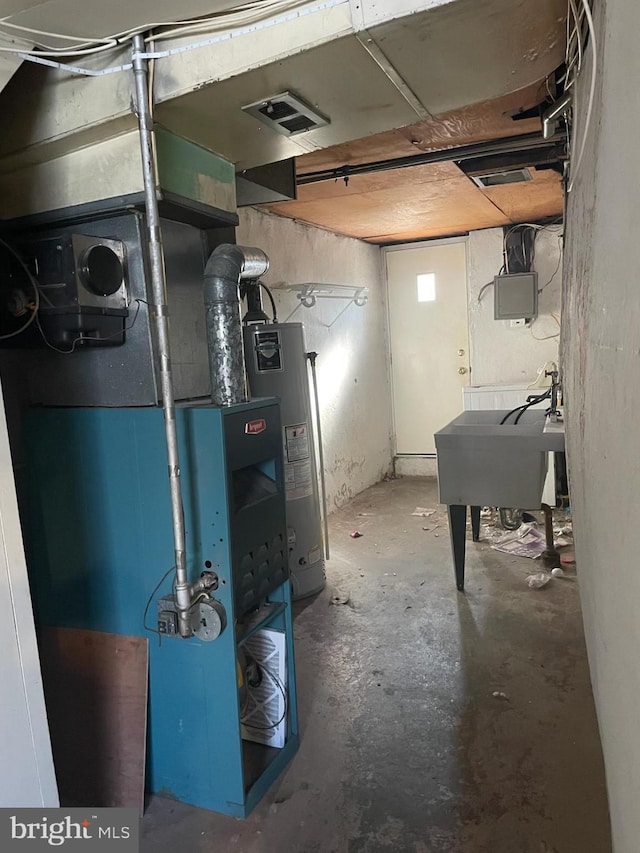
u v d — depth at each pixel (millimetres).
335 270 4469
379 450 5293
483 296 4898
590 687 2176
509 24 1168
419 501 4699
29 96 1527
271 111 1462
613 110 740
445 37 1190
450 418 5230
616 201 714
